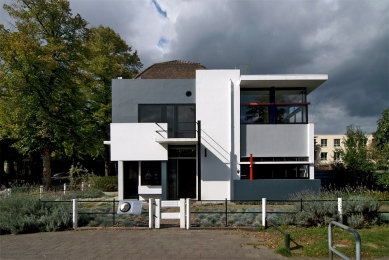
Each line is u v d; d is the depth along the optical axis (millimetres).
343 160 20562
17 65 19797
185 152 16578
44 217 9586
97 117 25469
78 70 22453
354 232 4777
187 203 9602
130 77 27562
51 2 21328
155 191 15906
